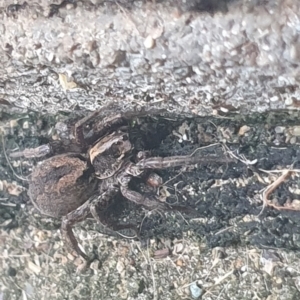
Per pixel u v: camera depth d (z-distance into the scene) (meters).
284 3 0.09
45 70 0.11
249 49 0.10
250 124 0.12
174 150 0.12
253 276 0.12
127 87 0.11
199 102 0.11
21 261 0.14
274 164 0.12
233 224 0.12
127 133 0.12
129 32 0.10
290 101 0.11
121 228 0.13
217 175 0.12
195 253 0.13
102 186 0.13
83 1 0.10
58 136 0.14
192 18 0.10
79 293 0.14
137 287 0.13
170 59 0.10
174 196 0.13
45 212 0.13
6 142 0.14
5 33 0.11
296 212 0.12
